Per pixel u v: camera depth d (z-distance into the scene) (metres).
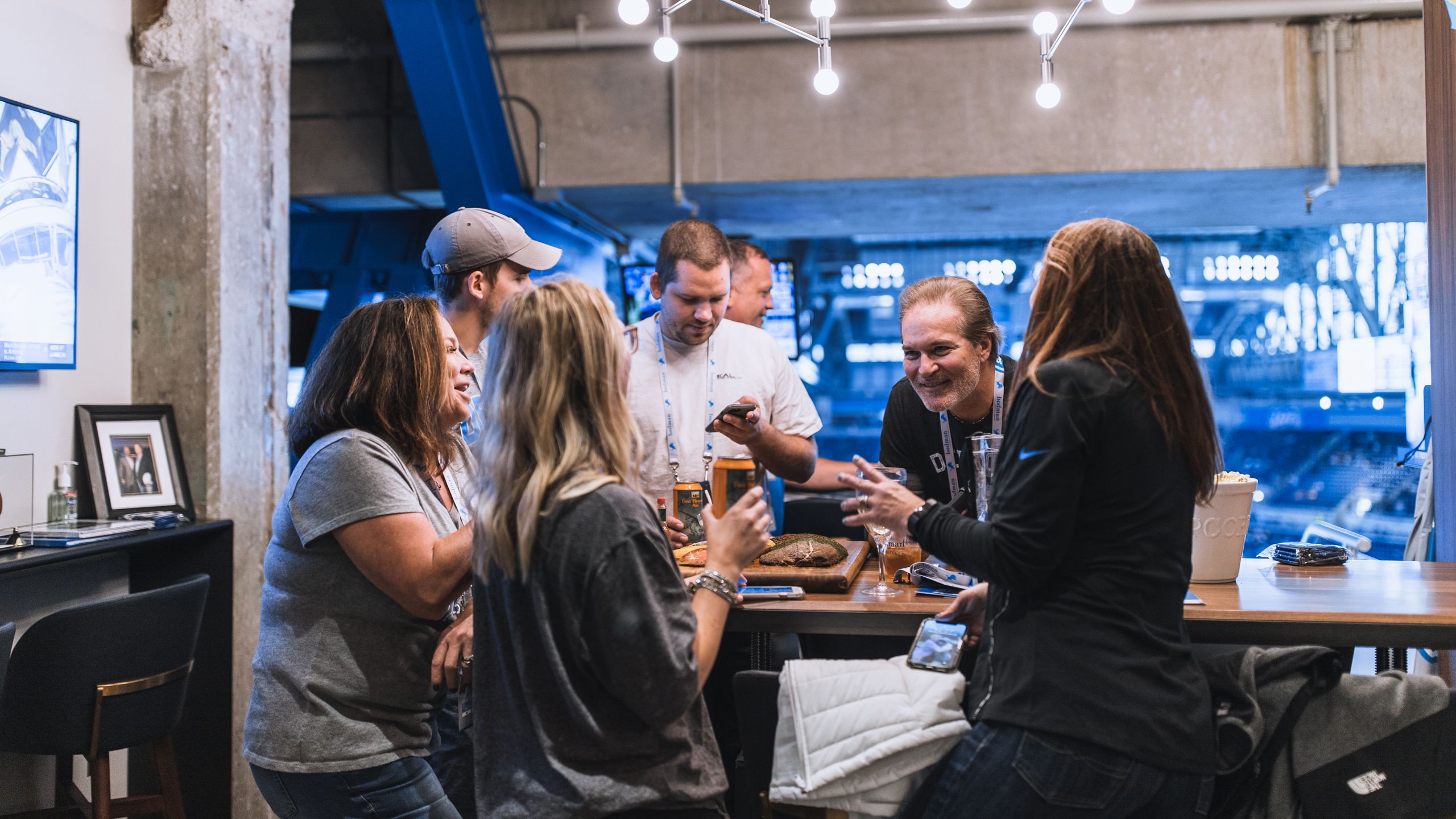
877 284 10.43
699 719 1.47
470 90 5.80
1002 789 1.40
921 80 6.00
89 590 2.95
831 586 1.92
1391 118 5.76
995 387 2.26
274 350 3.48
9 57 2.75
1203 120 5.83
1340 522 9.17
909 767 1.51
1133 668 1.38
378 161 6.59
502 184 6.21
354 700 1.71
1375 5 5.60
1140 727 1.36
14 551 2.49
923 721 1.50
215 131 3.18
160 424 3.12
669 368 2.69
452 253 2.36
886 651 2.49
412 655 1.75
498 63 5.95
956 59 5.98
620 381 1.43
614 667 1.30
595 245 8.09
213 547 3.10
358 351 1.79
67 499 2.81
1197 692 1.42
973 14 5.94
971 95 5.97
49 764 2.79
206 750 3.10
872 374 10.60
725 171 6.13
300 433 1.82
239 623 3.26
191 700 3.09
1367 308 8.95
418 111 5.68
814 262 10.53
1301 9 5.65
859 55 6.05
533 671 1.35
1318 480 9.31
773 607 1.80
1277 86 5.78
